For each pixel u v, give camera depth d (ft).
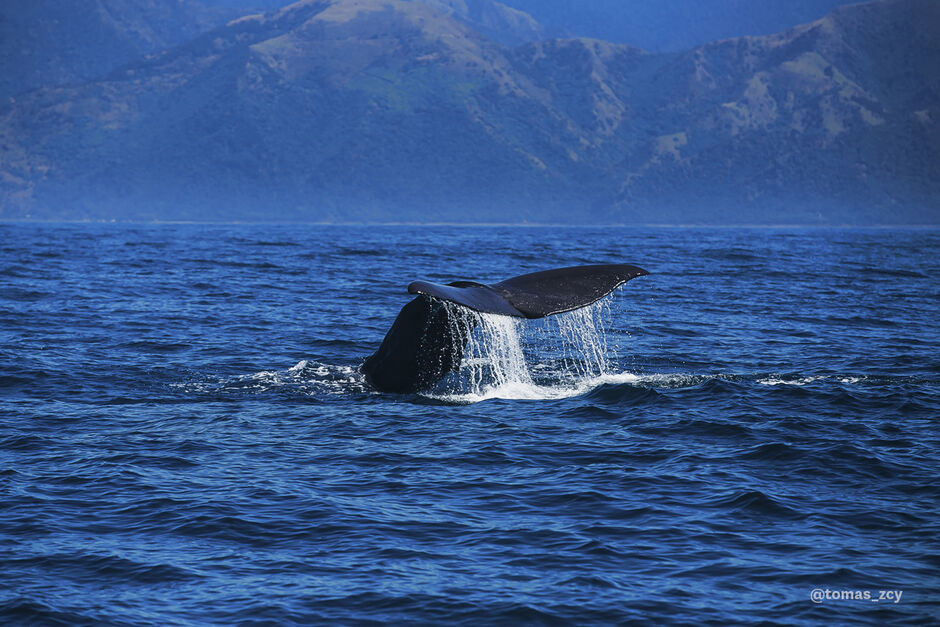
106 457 171.42
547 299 177.88
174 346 289.53
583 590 119.24
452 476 161.89
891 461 168.55
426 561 127.85
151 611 114.01
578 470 164.96
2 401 214.90
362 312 378.12
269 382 233.96
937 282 578.25
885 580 120.98
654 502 148.97
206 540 134.72
